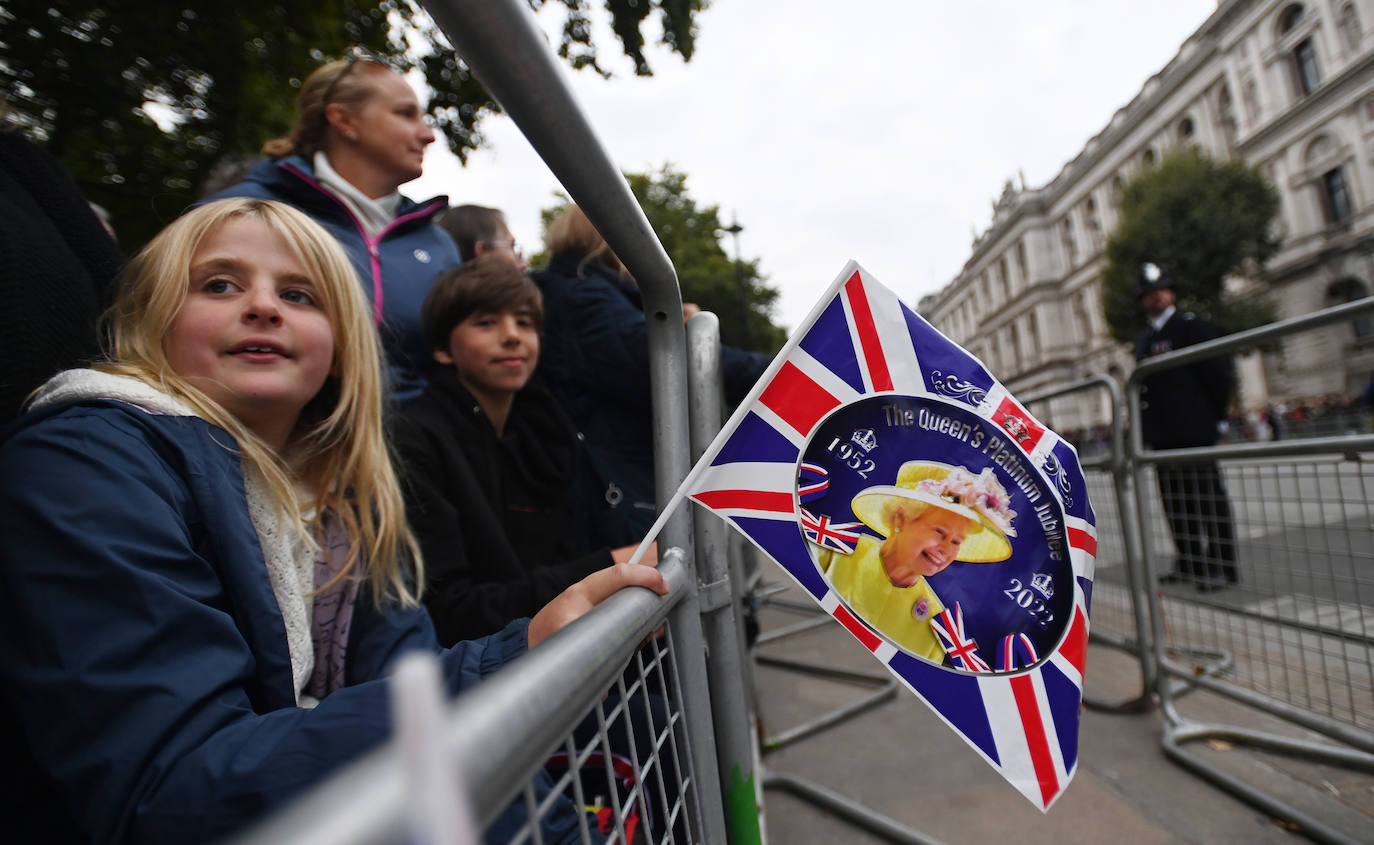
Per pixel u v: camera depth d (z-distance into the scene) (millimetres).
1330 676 2014
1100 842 1532
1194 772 1770
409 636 968
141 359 791
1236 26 26859
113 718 506
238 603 680
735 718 869
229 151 5039
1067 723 787
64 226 947
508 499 1430
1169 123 31000
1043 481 852
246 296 842
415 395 1653
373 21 5320
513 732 281
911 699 2416
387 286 1724
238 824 466
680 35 5566
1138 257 22000
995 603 808
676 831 842
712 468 773
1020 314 44750
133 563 559
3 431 632
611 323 1699
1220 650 2172
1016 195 45188
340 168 1794
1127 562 2211
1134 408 2174
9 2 3611
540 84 463
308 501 947
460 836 137
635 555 691
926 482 828
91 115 4176
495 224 2383
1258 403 24938
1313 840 1482
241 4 4344
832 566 778
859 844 1607
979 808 1702
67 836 617
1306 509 1675
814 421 812
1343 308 1545
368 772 192
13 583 540
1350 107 22781
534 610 1085
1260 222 20766
